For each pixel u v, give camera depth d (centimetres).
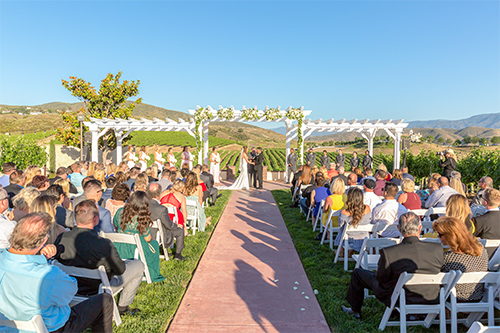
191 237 667
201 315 363
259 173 1445
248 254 577
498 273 303
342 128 1756
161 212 489
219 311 373
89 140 1609
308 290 433
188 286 441
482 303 313
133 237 406
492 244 386
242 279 466
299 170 1041
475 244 313
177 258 536
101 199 570
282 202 1102
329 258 557
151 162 2378
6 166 637
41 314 234
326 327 343
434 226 331
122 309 366
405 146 1564
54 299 234
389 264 309
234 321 351
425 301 314
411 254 307
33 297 227
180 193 588
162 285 438
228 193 1312
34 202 346
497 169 1276
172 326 339
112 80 2158
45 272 231
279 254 580
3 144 1738
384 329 338
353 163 1691
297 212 938
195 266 519
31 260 231
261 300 402
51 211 350
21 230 225
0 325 220
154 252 447
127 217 424
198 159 1505
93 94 2058
